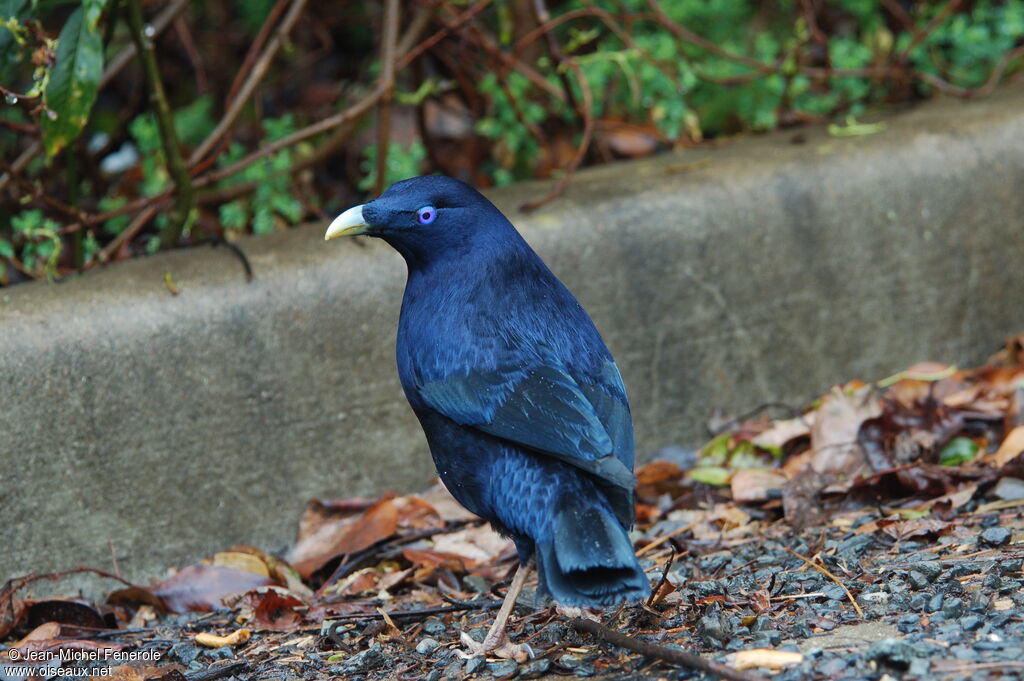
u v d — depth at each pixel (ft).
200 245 33.94
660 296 34.73
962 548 25.75
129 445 30.25
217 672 24.29
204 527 31.01
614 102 44.29
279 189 38.32
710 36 45.09
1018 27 42.19
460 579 29.40
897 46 44.91
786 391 36.17
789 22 48.21
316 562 30.48
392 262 32.37
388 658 24.50
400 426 32.73
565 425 21.67
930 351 37.52
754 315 35.63
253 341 31.14
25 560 29.60
